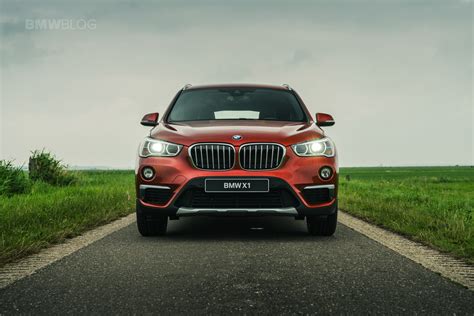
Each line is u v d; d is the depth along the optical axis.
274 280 3.53
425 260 4.27
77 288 3.33
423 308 2.87
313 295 3.14
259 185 5.34
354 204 9.16
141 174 5.57
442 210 8.49
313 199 5.47
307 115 6.60
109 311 2.82
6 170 11.20
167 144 5.55
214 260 4.27
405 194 12.83
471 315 2.75
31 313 2.79
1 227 5.72
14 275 3.72
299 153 5.48
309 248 4.88
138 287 3.35
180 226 6.67
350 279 3.57
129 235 5.80
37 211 7.12
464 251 4.62
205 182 5.34
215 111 6.53
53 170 13.63
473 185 27.56
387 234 5.87
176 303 2.97
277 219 7.49
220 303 2.96
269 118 6.41
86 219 6.69
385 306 2.91
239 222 7.10
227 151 5.43
